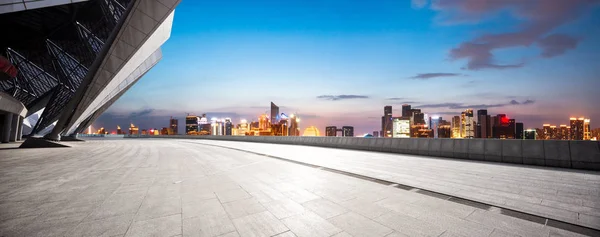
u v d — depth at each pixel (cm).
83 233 337
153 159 1205
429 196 527
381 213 424
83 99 2273
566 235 336
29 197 511
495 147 1071
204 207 451
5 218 391
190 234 337
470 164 993
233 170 861
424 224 376
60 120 2486
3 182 654
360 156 1321
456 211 434
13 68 1986
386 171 833
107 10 2102
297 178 717
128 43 1917
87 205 459
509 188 591
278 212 427
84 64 2988
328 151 1653
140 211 427
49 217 396
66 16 2375
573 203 473
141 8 1681
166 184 636
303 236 335
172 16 2280
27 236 325
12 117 3003
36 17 2347
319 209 444
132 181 671
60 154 1451
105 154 1461
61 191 560
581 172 795
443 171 830
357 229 358
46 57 3300
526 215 412
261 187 605
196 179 701
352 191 568
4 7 1298
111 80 2244
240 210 436
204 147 2145
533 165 951
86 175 761
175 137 5791
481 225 371
